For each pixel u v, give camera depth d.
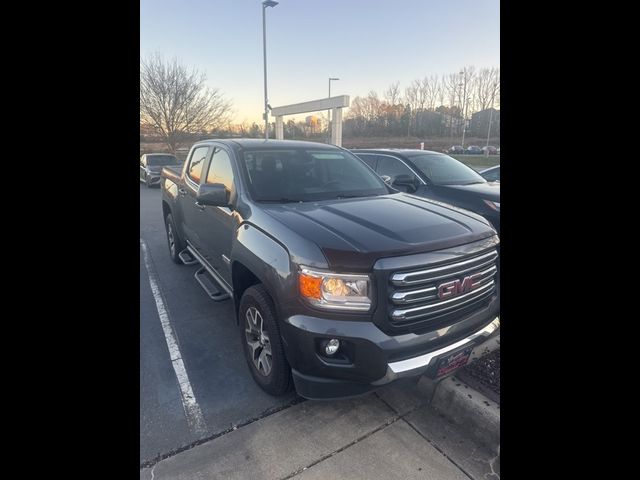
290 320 2.28
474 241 2.50
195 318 4.03
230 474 2.17
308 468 2.21
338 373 2.21
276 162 3.53
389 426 2.53
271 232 2.57
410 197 3.44
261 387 2.83
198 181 4.34
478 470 2.20
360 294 2.16
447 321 2.38
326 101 21.50
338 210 2.84
